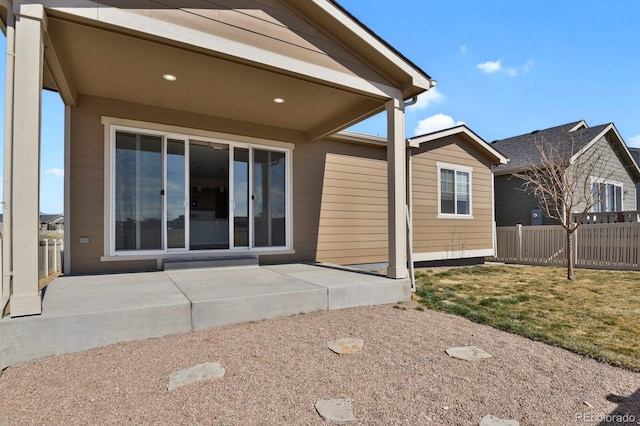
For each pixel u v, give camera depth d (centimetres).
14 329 265
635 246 811
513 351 302
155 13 341
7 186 287
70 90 458
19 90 283
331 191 742
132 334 307
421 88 496
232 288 407
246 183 648
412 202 845
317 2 417
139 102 548
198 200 888
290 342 311
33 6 289
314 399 220
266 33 403
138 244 545
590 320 403
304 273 531
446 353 296
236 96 525
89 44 376
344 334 337
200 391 226
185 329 330
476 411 208
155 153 563
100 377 243
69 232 502
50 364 262
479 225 977
